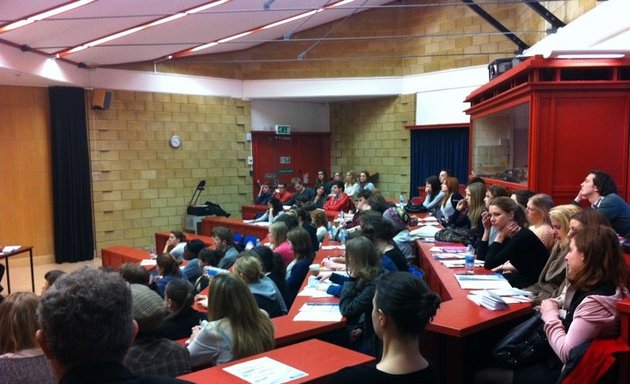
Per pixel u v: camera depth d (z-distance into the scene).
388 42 10.20
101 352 1.02
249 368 1.92
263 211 9.55
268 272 3.81
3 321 1.73
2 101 7.87
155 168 9.44
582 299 2.13
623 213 3.50
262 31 9.09
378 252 3.03
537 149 4.63
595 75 4.65
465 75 9.29
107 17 6.00
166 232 8.97
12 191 8.02
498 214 3.34
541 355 2.30
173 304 2.72
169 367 1.96
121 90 8.93
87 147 8.59
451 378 2.54
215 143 10.23
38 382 1.68
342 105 11.46
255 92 10.50
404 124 10.36
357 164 11.30
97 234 8.83
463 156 9.52
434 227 5.37
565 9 6.56
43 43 6.71
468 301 2.68
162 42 7.91
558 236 2.91
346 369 1.52
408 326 1.48
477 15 9.08
